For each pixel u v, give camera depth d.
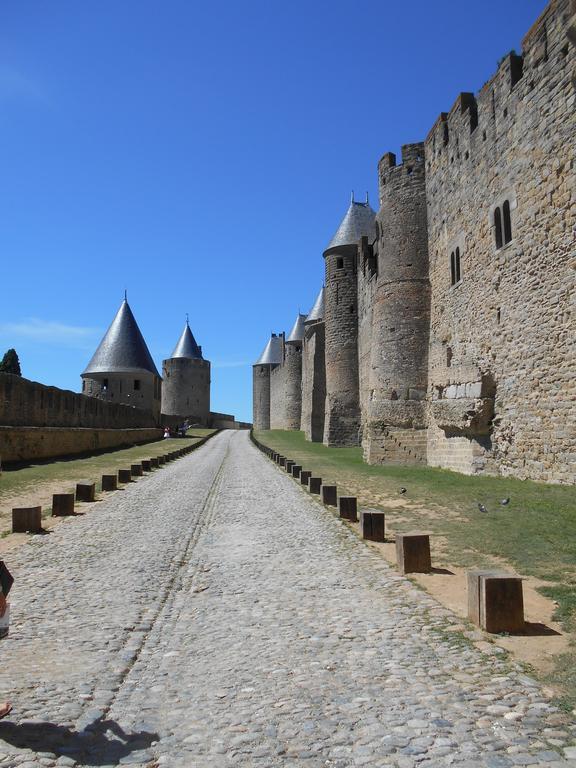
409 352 22.86
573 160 13.20
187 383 87.38
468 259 18.89
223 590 7.18
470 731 3.75
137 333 64.75
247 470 23.53
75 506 14.00
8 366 54.19
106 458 27.06
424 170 23.48
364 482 17.00
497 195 16.78
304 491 16.39
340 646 5.28
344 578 7.55
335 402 36.72
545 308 14.33
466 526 10.35
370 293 31.92
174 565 8.41
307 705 4.18
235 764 3.48
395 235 23.70
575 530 9.27
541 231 14.47
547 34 14.11
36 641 5.50
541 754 3.47
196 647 5.37
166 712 4.15
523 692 4.25
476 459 17.62
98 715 4.10
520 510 11.22
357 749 3.59
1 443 20.58
